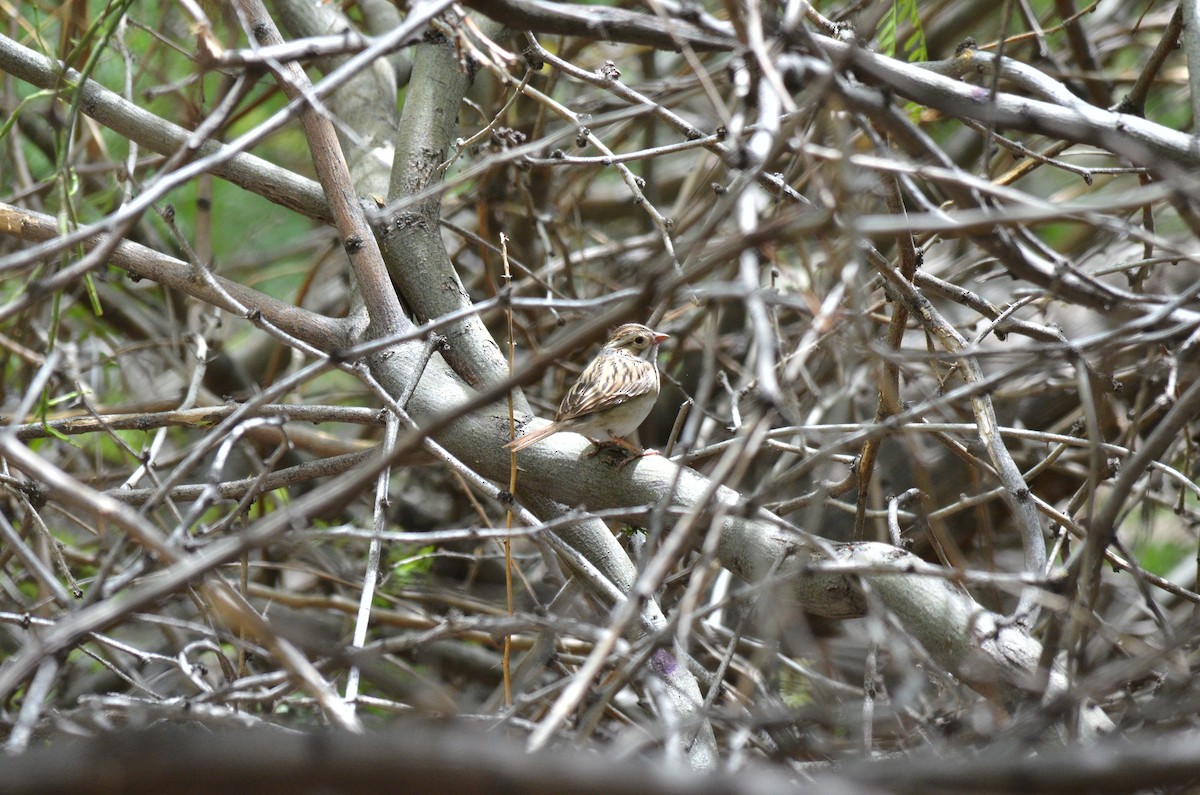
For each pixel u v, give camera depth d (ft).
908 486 42.57
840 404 24.48
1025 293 37.55
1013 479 28.43
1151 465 30.78
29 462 19.15
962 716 24.95
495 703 36.65
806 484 43.09
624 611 17.76
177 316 55.72
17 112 29.63
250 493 26.35
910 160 24.73
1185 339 27.27
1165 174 19.85
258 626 19.77
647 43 24.53
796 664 35.29
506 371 33.78
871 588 24.82
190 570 18.07
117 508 18.95
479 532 22.21
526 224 53.78
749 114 34.58
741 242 18.04
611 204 64.39
